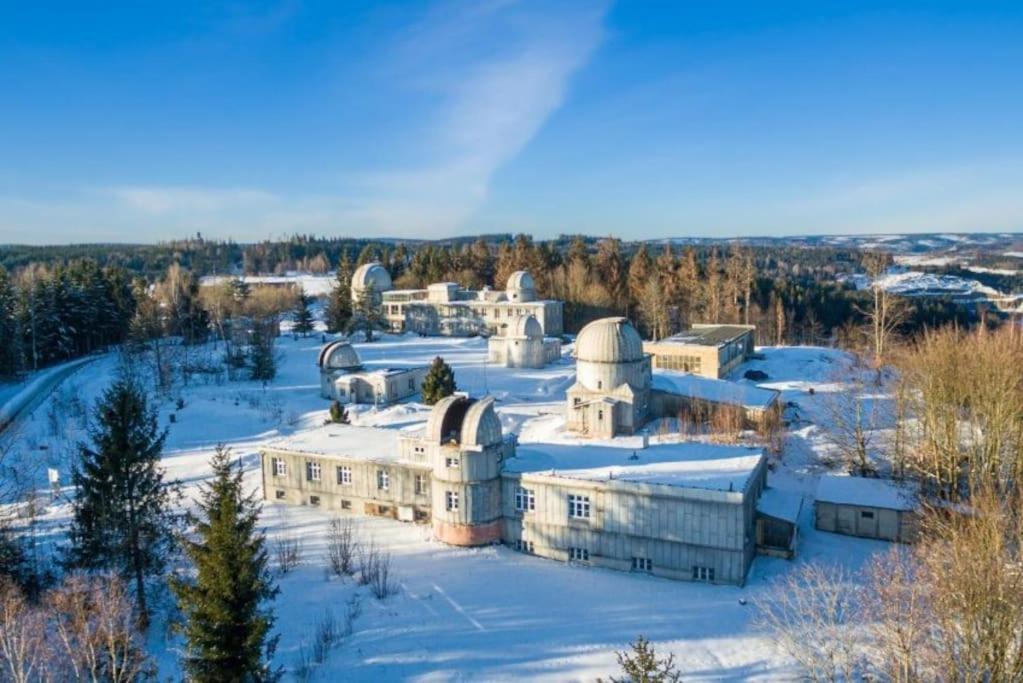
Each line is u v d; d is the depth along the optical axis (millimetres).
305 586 42281
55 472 55938
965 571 26672
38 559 44812
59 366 116812
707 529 42344
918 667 29156
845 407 66375
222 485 30578
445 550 47531
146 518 38844
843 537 48594
